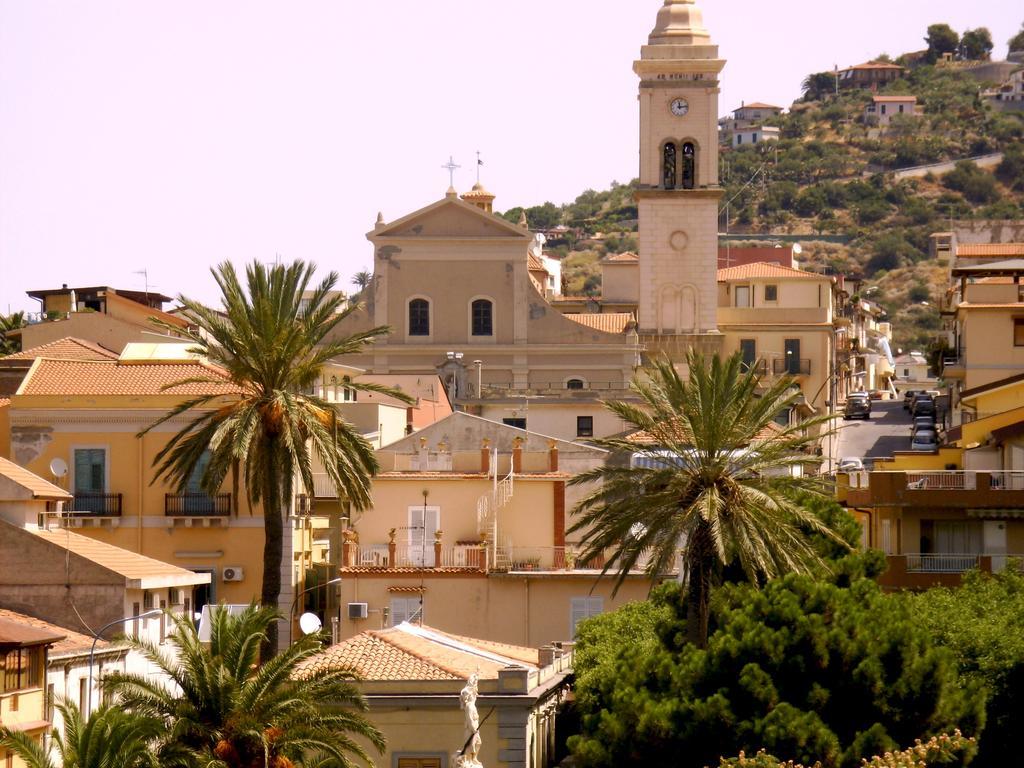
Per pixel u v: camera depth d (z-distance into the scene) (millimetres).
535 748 132625
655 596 151500
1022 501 156125
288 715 114250
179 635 118750
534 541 177125
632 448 141125
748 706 118562
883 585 156125
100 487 177750
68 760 103875
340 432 148125
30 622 138625
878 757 111062
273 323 144000
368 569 168500
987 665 126312
